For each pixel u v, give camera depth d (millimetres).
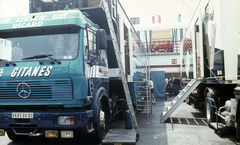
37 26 4723
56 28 4742
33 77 4488
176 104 7992
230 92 6559
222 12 5938
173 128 7078
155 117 9180
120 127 6859
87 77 4609
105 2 5695
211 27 6730
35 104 4469
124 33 7543
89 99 4684
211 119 6680
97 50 5258
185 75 11945
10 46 4773
